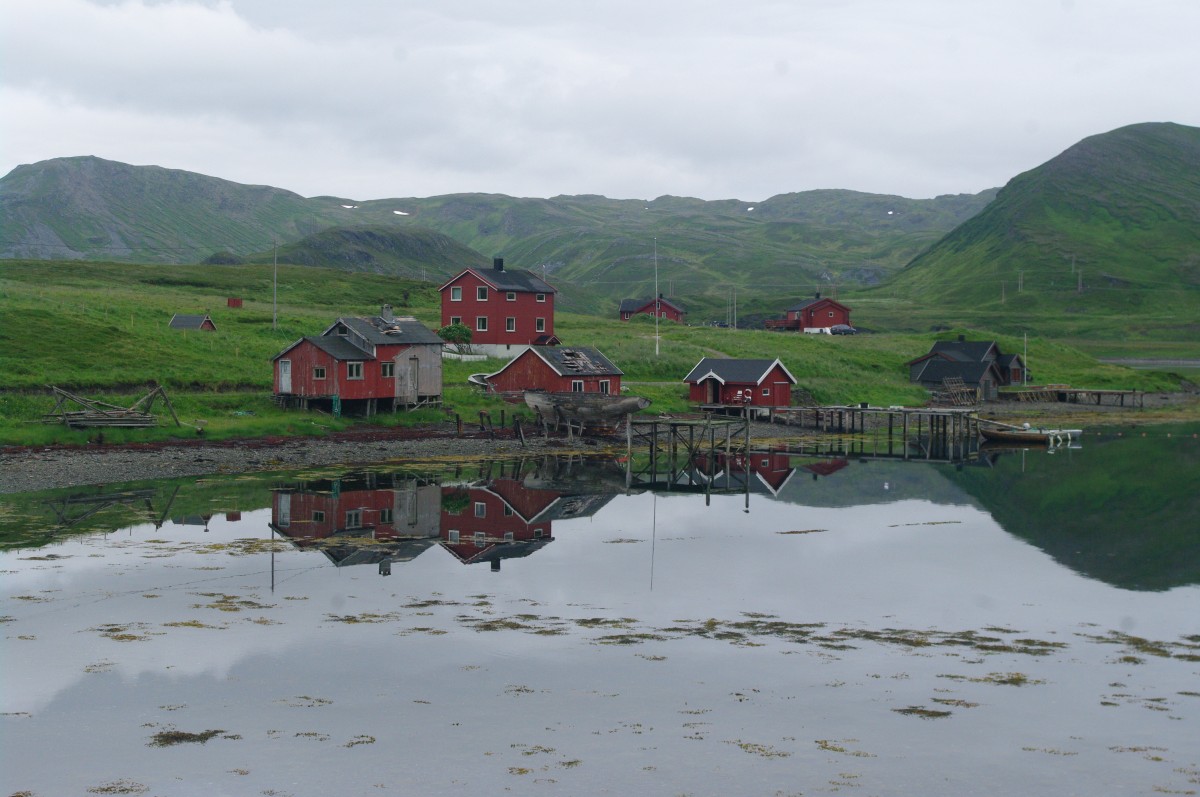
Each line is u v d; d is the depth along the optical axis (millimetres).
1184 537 40531
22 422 57531
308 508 43531
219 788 17438
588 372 78500
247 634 26031
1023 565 35344
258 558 34344
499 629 26875
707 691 22484
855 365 120188
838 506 47688
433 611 28500
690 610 29172
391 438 65625
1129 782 18094
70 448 54562
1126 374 135875
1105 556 36906
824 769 18469
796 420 87812
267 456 57281
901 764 18734
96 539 36531
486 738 19734
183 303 110875
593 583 32188
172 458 54312
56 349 72188
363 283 174125
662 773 18234
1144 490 53062
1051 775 18328
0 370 65375
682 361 103812
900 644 26078
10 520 39312
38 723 20188
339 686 22453
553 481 54250
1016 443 78938
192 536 37406
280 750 19047
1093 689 22812
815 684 23000
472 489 50281
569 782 17812
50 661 23750
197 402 66625
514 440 69125
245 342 87312
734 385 87000
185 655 24344
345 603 29109
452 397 77062
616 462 63625
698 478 57500
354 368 68375
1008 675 23719
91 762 18438
